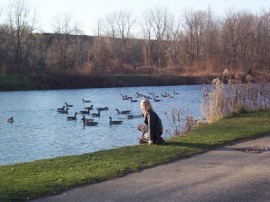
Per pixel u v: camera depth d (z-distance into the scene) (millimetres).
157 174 9695
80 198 7930
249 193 8117
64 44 79188
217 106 20422
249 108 22703
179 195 8008
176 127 21422
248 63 78625
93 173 9734
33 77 68438
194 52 91312
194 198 7816
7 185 8742
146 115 13672
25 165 10883
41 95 57906
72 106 44750
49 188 8500
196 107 39438
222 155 11812
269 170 9945
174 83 76812
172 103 45031
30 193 8180
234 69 71438
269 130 16016
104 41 91000
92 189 8508
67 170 10188
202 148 12703
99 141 24422
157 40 97875
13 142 24406
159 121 13641
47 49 81062
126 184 8852
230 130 16094
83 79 71500
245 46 84500
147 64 95062
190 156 11734
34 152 21469
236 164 10641
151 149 12641
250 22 87062
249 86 22734
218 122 18484
